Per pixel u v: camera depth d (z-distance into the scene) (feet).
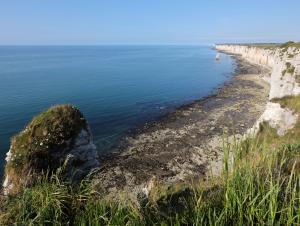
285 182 25.05
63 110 36.47
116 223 20.52
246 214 20.67
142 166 75.10
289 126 66.49
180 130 103.71
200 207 21.36
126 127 110.11
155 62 447.83
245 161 25.59
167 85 214.69
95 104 149.18
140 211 22.90
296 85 80.59
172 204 28.17
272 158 27.22
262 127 73.67
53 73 287.48
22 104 145.38
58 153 33.55
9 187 29.78
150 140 94.68
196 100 158.10
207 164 74.84
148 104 150.71
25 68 340.18
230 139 90.68
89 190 25.34
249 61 380.58
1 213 21.31
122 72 299.79
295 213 20.15
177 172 71.15
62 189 23.17
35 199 21.99
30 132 33.78
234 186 21.79
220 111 128.98
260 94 163.02
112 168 74.02
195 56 620.49
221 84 212.84
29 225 19.43
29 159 31.30
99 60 501.56
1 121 115.55
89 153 37.40
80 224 20.99
